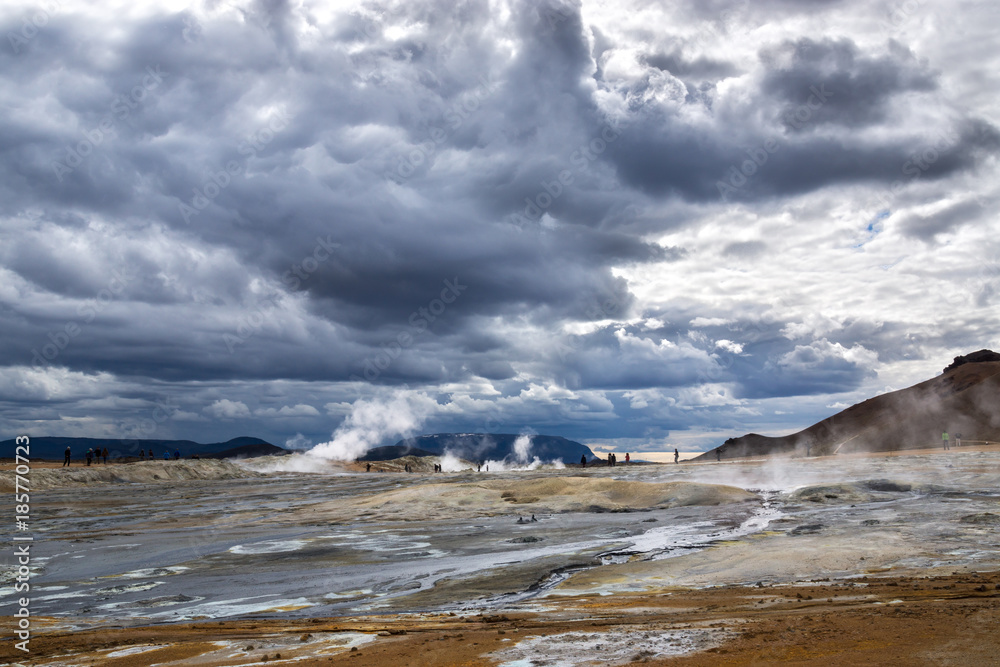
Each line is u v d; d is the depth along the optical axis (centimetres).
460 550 2392
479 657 1040
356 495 4850
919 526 2370
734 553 2033
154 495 5388
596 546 2355
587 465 9725
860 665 845
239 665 1077
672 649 1014
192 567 2228
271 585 1908
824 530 2431
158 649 1204
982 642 909
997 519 2416
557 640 1114
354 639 1215
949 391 11388
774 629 1084
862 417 12169
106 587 1941
